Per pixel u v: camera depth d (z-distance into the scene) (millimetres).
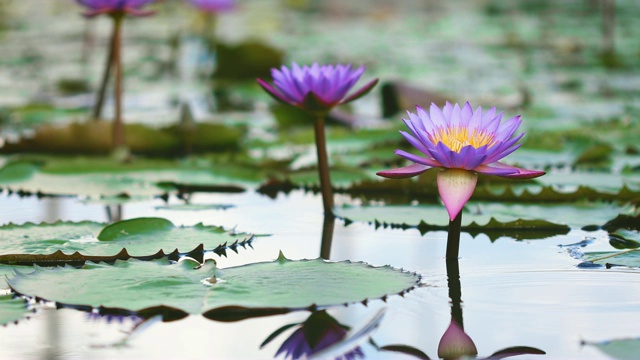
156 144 4828
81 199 3689
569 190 3666
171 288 2252
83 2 4250
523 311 2182
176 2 12617
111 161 4207
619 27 10922
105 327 2074
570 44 9523
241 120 6039
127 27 11695
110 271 2404
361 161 4531
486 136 2533
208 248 2777
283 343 1979
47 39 10609
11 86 7504
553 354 1894
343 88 3141
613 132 5016
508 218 3201
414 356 1889
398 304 2230
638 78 7781
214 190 3992
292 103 3234
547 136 4855
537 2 14234
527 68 8414
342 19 13070
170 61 8781
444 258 2717
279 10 14117
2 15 12922
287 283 2307
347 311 2174
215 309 2188
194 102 6910
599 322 2096
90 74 8125
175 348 1949
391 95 6129
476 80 7707
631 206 3164
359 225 3238
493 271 2553
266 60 7867
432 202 3650
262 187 4023
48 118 5938
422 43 10375
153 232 2916
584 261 2648
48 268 2432
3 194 3781
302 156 4793
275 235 3045
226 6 8859
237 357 1904
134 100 6895
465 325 2082
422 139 2465
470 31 11266
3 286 2352
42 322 2100
